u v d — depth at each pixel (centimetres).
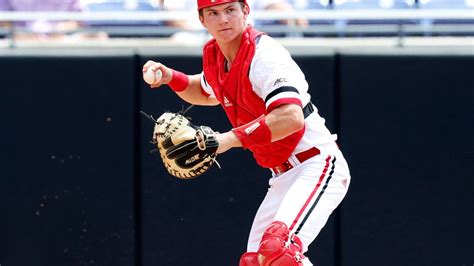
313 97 2138
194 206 2155
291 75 1423
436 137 2141
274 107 1398
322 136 1533
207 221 2155
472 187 2142
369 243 2144
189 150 1366
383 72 2136
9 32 2248
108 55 2141
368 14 2217
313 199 1484
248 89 1476
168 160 1392
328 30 2294
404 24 2356
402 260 2144
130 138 2145
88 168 2144
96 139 2145
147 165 2148
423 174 2141
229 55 1502
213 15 1446
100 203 2150
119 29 2336
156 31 2336
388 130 2138
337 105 2141
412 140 2139
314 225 1480
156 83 1664
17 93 2134
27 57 2134
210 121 2142
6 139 2138
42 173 2145
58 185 2144
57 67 2139
